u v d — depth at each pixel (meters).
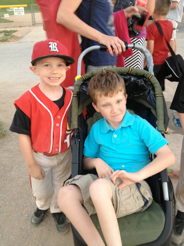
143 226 1.61
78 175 1.77
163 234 1.57
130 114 1.97
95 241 1.48
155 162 1.73
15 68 7.23
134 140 1.90
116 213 1.65
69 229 2.44
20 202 2.76
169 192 1.72
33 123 1.93
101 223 1.49
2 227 2.49
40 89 1.94
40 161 2.12
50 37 2.36
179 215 2.25
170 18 5.18
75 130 1.93
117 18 2.74
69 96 2.04
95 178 1.83
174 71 3.22
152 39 3.76
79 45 2.45
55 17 2.26
